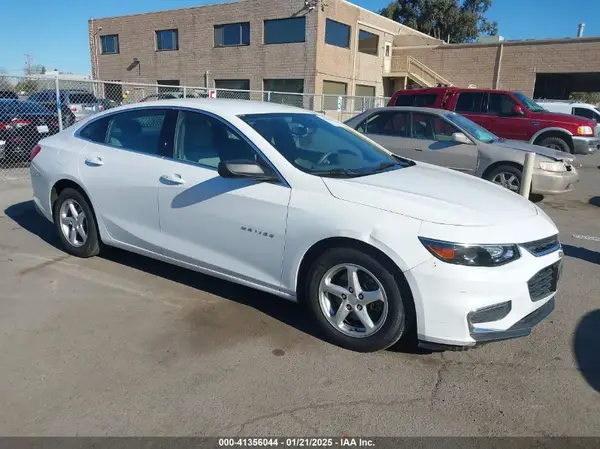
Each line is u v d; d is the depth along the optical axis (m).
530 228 3.17
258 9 26.17
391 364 3.18
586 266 5.20
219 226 3.70
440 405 2.78
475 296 2.88
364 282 3.22
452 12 44.00
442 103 12.09
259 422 2.60
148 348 3.28
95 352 3.21
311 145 3.88
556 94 30.30
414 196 3.22
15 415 2.60
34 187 5.10
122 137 4.41
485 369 3.16
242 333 3.52
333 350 3.32
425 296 2.94
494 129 11.81
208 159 3.81
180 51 29.75
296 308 3.94
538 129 11.39
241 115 3.83
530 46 25.27
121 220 4.34
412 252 2.96
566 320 3.88
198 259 3.89
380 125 8.78
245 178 3.39
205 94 16.91
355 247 3.15
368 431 2.56
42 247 5.19
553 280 3.28
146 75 31.72
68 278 4.39
